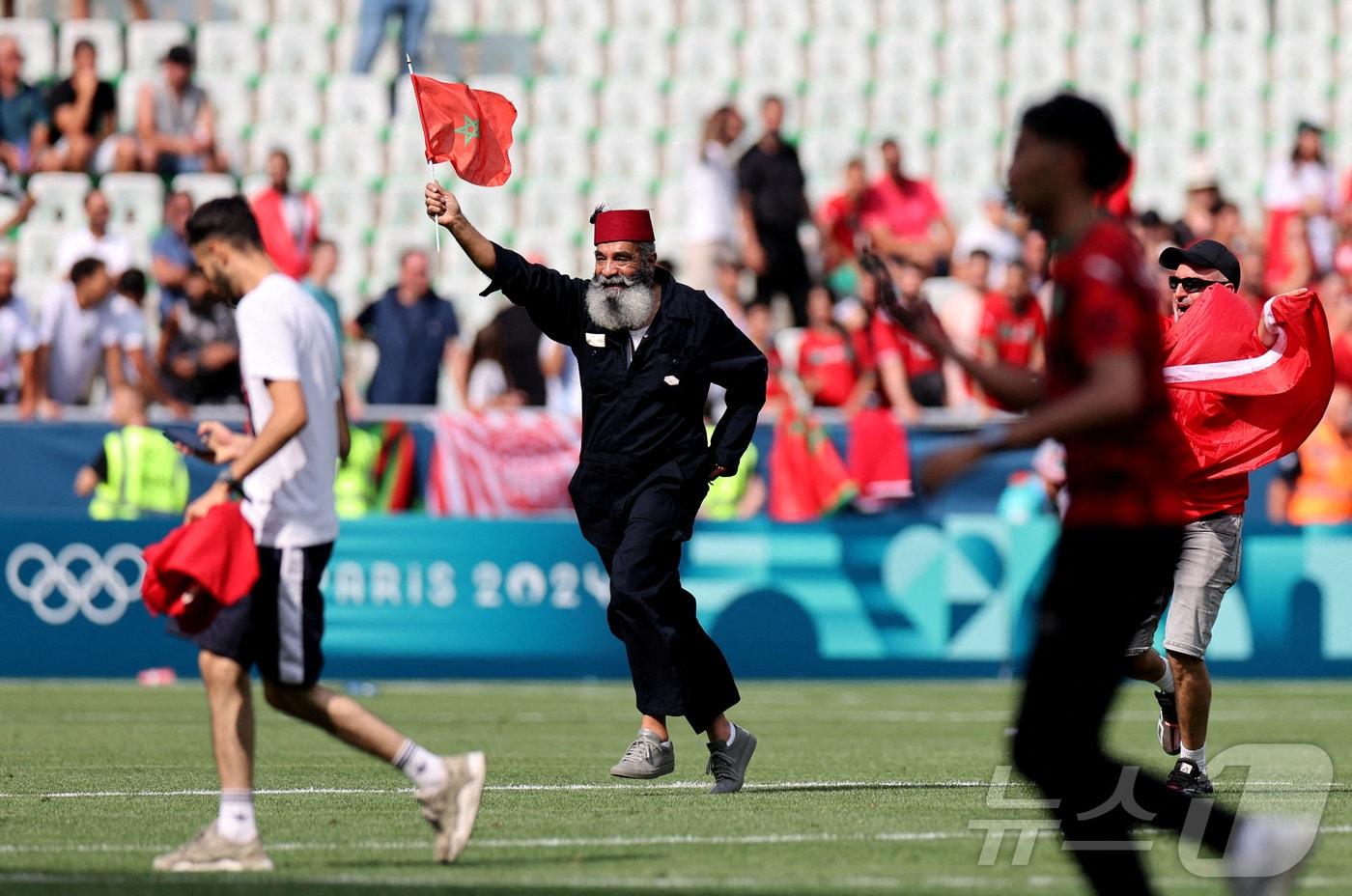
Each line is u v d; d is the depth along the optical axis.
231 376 51.91
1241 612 49.75
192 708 39.84
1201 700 24.53
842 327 53.91
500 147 24.11
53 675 46.66
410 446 48.56
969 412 53.78
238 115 69.44
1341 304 59.56
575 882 16.78
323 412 17.72
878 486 50.34
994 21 78.94
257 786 25.78
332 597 47.06
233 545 16.97
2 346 53.72
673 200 69.69
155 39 69.06
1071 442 14.39
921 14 78.31
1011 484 50.88
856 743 33.22
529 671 47.97
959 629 49.34
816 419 50.28
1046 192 14.41
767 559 48.59
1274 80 80.12
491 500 48.94
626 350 24.58
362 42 70.38
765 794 24.80
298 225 56.91
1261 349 24.42
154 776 27.05
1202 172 63.34
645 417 24.59
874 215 63.03
